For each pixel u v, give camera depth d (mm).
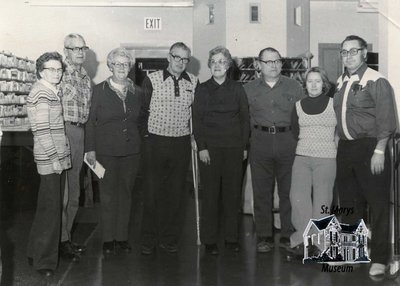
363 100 4059
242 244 5051
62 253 4555
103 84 4582
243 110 4586
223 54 4516
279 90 4641
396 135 4387
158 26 6559
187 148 4699
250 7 6809
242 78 6527
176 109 4570
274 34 6836
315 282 4016
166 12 6602
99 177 4609
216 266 4398
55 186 4004
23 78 5965
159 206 4758
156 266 4383
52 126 3984
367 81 4055
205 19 6672
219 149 4590
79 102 4520
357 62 4125
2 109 6000
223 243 5051
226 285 3951
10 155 6348
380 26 4723
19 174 6453
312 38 6863
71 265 4383
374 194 4078
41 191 4066
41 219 4102
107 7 6312
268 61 4594
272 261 4531
